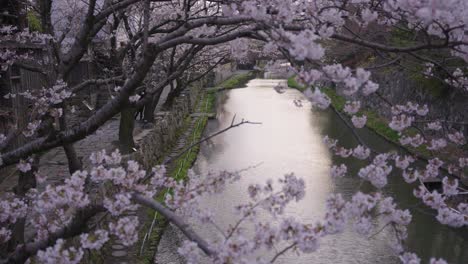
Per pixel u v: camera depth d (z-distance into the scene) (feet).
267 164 58.18
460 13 10.38
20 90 37.45
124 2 15.15
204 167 56.44
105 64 42.75
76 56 17.16
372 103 87.86
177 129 70.28
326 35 10.57
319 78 9.47
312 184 49.34
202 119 84.69
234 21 10.87
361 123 15.12
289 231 9.86
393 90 77.36
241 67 222.89
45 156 41.01
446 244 35.83
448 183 13.66
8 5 33.19
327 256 32.71
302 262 31.53
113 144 43.88
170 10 32.07
